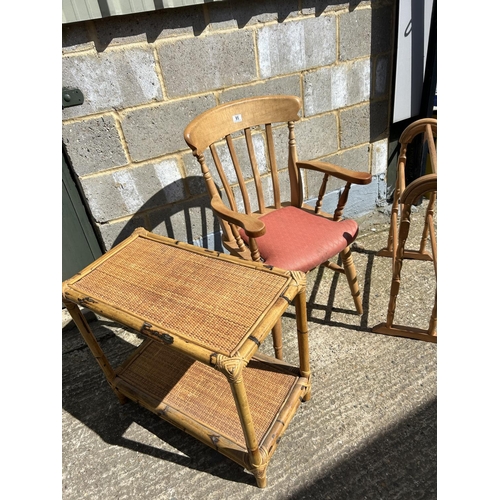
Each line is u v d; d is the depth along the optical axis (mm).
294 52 1697
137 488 1185
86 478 1225
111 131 1506
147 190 1694
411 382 1398
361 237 2262
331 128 1999
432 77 2006
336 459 1196
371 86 1982
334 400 1365
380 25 1827
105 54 1365
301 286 1015
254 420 1178
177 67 1498
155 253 1203
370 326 1656
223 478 1183
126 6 1281
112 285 1086
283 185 2043
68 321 1812
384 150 2236
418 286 1838
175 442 1299
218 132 1394
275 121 1504
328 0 1649
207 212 1890
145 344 1493
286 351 1587
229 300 977
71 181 1608
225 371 806
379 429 1263
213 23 1480
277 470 1186
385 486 1120
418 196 1249
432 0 1838
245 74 1640
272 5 1549
